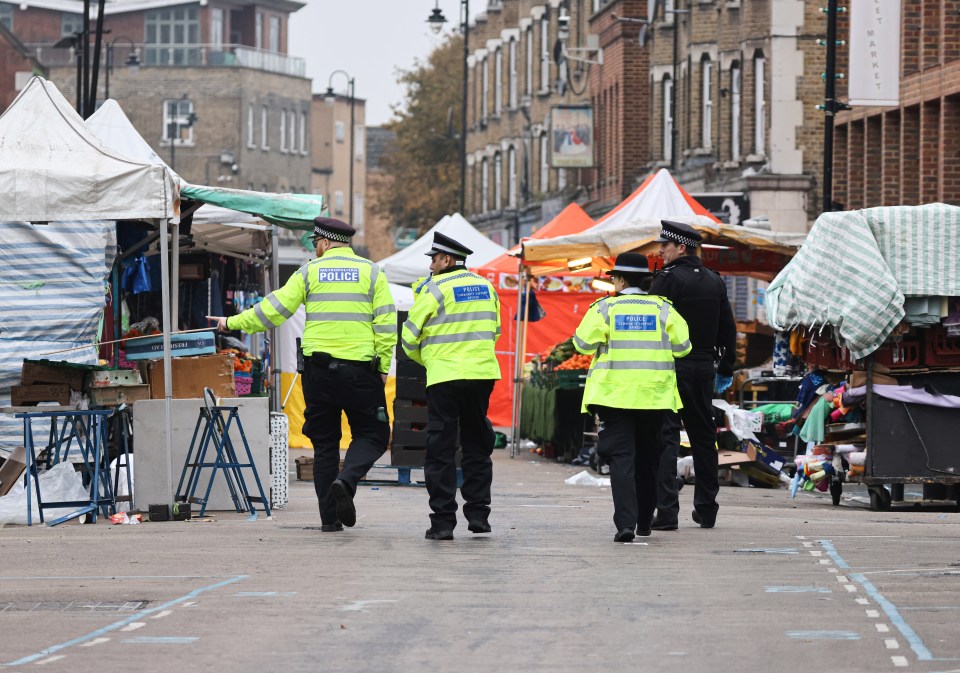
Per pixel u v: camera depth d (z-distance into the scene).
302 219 28.11
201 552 19.81
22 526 23.55
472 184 139.50
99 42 54.22
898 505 27.50
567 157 91.94
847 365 27.89
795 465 32.00
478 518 21.64
